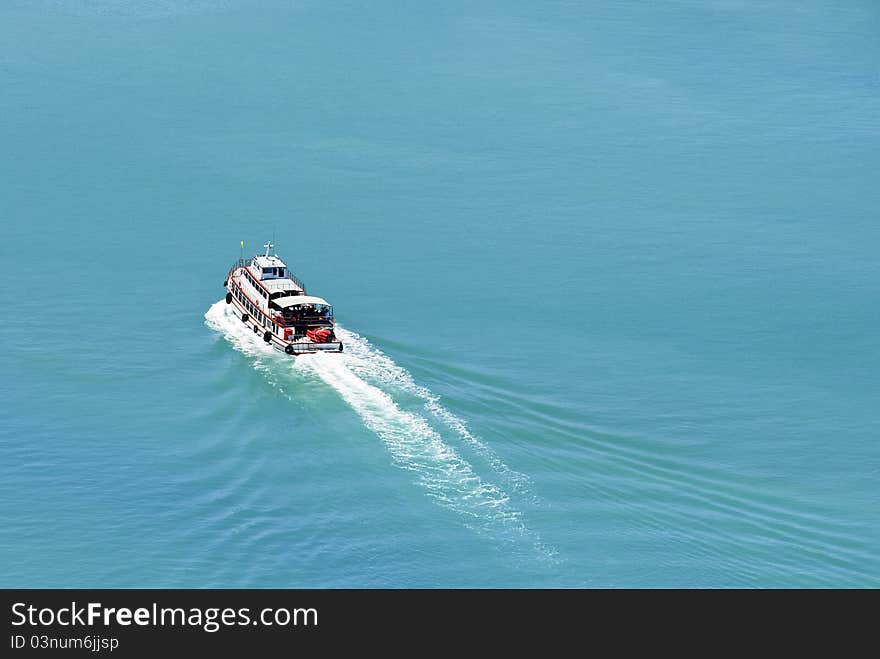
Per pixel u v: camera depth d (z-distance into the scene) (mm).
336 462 115750
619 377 133625
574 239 169250
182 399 126938
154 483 112375
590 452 118688
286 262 159500
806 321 147750
